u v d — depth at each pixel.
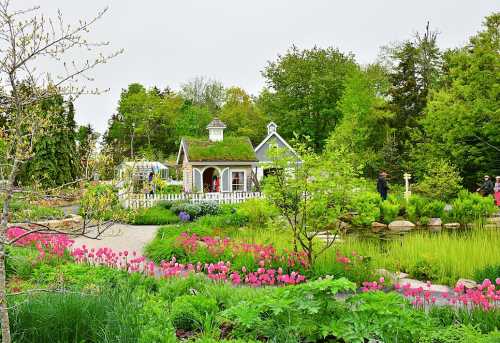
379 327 5.26
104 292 6.47
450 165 33.91
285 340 5.21
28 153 4.98
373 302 5.59
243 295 7.59
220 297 7.57
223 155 32.41
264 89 63.56
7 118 5.61
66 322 5.44
